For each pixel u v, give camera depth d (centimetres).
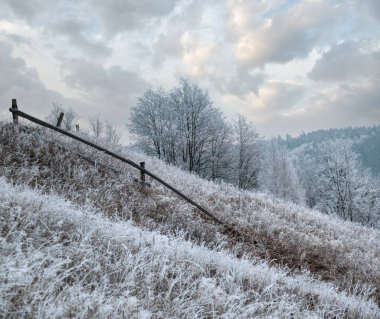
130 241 538
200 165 4022
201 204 1198
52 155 1037
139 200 1009
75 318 305
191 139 3800
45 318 293
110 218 738
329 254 1049
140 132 3969
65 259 410
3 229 443
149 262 479
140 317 334
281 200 1812
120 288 392
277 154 5341
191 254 582
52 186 828
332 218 1798
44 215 512
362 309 595
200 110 3888
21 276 323
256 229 1125
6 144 995
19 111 1048
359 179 4328
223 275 531
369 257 1109
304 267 921
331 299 604
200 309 393
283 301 475
